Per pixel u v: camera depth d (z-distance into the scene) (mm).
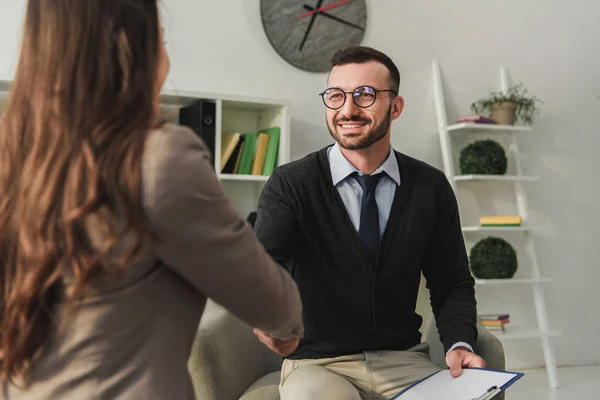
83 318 825
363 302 1954
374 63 1986
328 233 1966
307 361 1966
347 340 1959
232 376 2068
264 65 3766
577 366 4398
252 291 889
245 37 3721
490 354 2002
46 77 828
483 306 4207
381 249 1964
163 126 857
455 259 2059
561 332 4367
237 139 3424
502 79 4250
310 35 3832
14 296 803
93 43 834
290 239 1963
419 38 4086
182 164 824
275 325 942
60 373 826
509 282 3941
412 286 2031
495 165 4000
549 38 4367
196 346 1929
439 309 2035
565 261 4379
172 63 3570
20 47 863
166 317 872
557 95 4379
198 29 3621
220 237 846
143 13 871
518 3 4301
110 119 818
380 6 3998
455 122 4168
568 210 4391
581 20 4438
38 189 799
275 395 2070
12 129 841
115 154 802
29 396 832
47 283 804
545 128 4352
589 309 4430
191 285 911
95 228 803
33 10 854
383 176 2018
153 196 803
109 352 830
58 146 809
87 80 826
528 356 4312
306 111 3859
